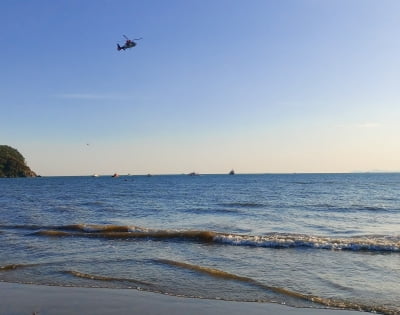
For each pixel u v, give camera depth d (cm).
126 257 1401
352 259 1347
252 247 1602
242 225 2352
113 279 1105
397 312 832
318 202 4231
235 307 870
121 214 3056
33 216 2897
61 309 860
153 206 3806
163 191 6925
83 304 894
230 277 1119
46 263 1308
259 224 2400
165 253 1480
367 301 901
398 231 2091
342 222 2511
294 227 2259
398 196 5238
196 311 845
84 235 1897
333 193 5994
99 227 2092
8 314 830
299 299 923
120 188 8281
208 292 983
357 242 1584
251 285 1038
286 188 7756
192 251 1519
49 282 1081
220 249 1559
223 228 2214
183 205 3906
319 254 1445
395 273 1147
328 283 1045
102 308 866
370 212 3203
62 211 3294
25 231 2073
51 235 1917
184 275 1145
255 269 1216
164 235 1839
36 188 8456
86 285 1051
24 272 1191
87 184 11031
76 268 1238
